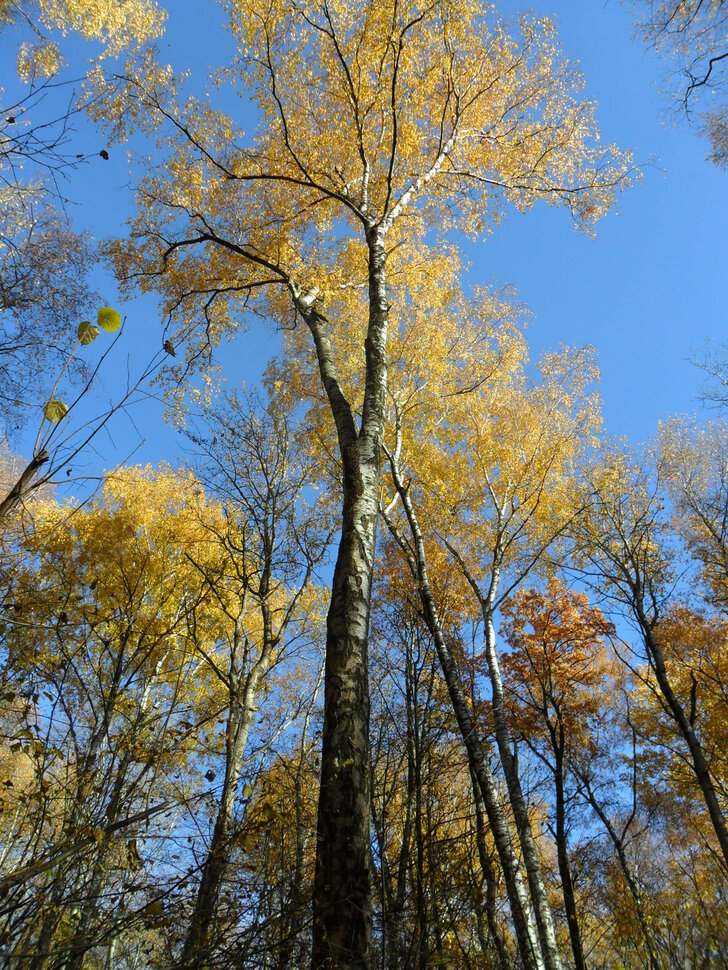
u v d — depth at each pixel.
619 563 10.09
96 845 2.67
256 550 7.38
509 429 12.23
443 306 11.56
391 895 3.84
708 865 8.92
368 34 7.50
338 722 3.28
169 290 8.56
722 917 6.46
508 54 8.81
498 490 11.77
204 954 2.65
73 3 7.98
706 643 11.71
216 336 8.96
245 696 5.90
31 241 4.90
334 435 10.53
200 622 7.09
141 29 9.03
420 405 11.15
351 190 8.75
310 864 3.68
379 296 5.93
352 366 10.98
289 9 7.43
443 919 3.86
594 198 9.51
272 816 3.49
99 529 7.38
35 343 4.64
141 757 3.37
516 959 5.71
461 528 11.25
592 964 6.79
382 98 8.36
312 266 8.69
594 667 11.97
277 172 8.53
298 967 2.91
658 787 11.34
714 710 11.63
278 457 7.84
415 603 5.88
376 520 4.33
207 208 8.66
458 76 8.63
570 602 11.41
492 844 5.78
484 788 5.86
